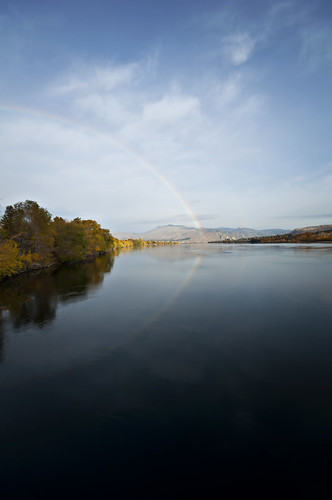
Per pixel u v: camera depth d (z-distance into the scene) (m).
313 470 6.88
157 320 19.44
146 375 11.80
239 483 6.59
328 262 56.78
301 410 9.18
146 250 146.00
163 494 6.38
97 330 17.67
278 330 16.91
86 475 6.95
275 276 38.28
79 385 11.12
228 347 14.51
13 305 24.56
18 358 13.75
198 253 106.56
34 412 9.43
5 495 6.47
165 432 8.29
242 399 9.87
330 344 14.67
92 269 53.41
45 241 59.34
